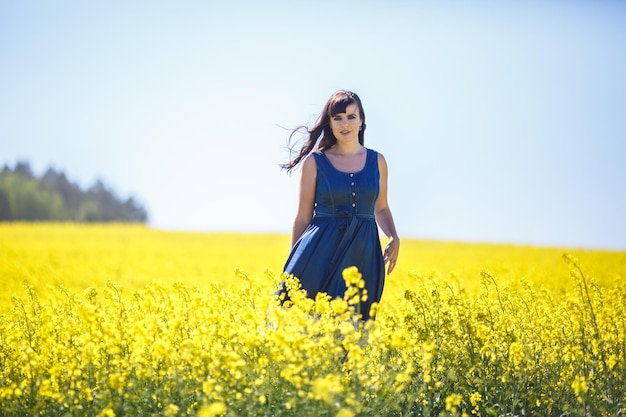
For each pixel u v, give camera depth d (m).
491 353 8.03
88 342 7.21
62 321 8.30
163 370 6.96
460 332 8.20
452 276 11.10
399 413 7.28
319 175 8.67
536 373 7.96
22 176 107.62
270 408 6.47
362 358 6.77
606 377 7.64
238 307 8.21
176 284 8.32
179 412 6.50
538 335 8.55
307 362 6.43
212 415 5.66
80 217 108.06
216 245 36.78
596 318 8.73
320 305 7.12
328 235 8.55
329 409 6.13
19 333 8.34
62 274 21.52
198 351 6.68
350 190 8.59
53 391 6.76
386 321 8.86
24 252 29.98
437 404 7.68
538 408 7.74
